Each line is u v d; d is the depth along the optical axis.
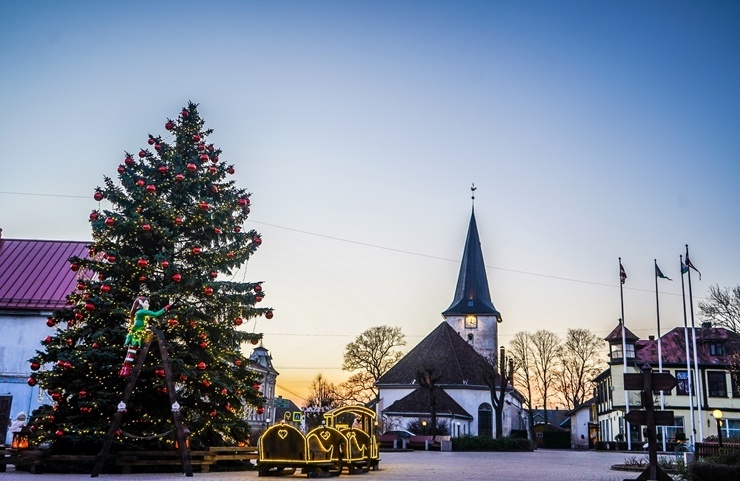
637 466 26.47
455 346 75.56
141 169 23.39
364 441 22.78
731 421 63.38
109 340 20.78
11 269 31.91
